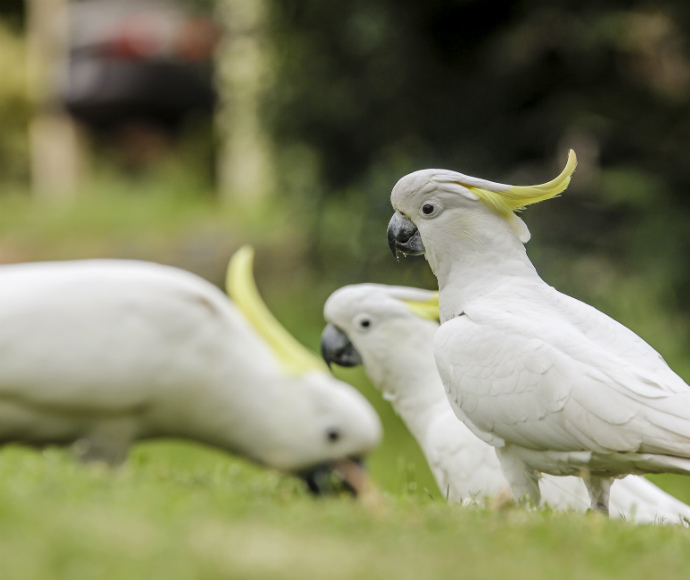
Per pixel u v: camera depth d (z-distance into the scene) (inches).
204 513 247.1
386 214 916.6
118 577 192.4
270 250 1093.8
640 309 878.4
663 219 896.9
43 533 213.0
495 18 931.3
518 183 936.9
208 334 405.1
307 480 429.4
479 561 223.0
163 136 1492.4
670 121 914.1
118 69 1428.4
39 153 1604.3
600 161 932.0
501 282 327.3
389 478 655.8
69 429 395.2
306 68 962.1
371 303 402.3
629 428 283.7
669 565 233.9
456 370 315.6
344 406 423.2
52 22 1569.9
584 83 913.5
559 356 296.7
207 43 1422.2
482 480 363.9
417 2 927.7
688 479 687.7
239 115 1045.2
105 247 1159.0
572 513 304.0
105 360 385.4
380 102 952.9
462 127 951.6
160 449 673.6
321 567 206.7
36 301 382.6
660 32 898.7
